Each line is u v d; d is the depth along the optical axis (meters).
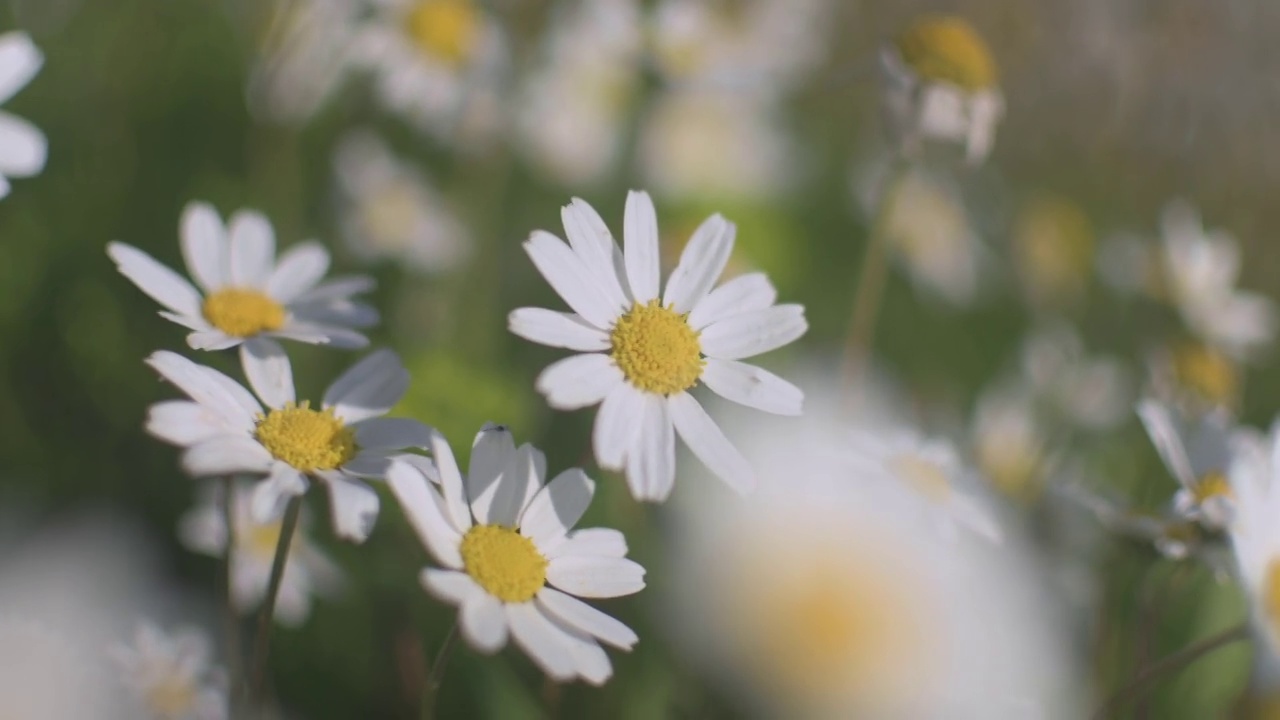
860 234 0.56
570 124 0.52
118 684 0.32
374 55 0.47
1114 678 0.35
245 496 0.37
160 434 0.27
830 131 0.64
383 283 0.47
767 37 0.56
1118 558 0.35
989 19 0.70
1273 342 0.56
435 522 0.27
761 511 0.27
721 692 0.30
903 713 0.26
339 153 0.49
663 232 0.41
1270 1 0.68
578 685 0.33
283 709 0.35
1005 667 0.28
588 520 0.34
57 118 0.45
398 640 0.35
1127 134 0.68
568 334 0.29
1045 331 0.51
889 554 0.27
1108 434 0.46
